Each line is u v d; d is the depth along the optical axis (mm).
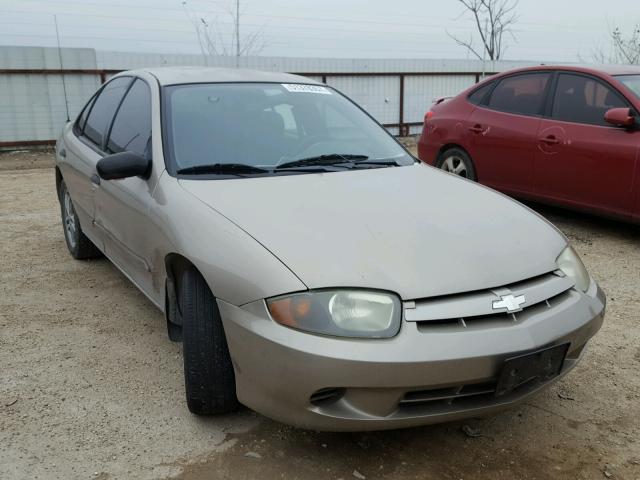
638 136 4984
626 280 4527
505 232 2652
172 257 2750
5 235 5684
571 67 5691
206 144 3186
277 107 3609
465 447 2553
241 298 2277
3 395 2887
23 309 3918
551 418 2775
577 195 5465
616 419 2775
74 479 2314
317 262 2254
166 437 2574
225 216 2564
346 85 15305
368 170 3301
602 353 3404
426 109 16359
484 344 2166
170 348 3389
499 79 6348
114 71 12836
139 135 3436
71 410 2766
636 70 5660
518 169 5941
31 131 12414
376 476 2359
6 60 11914
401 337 2131
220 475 2352
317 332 2125
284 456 2465
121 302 4043
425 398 2191
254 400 2328
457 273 2293
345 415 2166
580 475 2385
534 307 2379
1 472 2344
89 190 4004
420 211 2732
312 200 2750
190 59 14109
